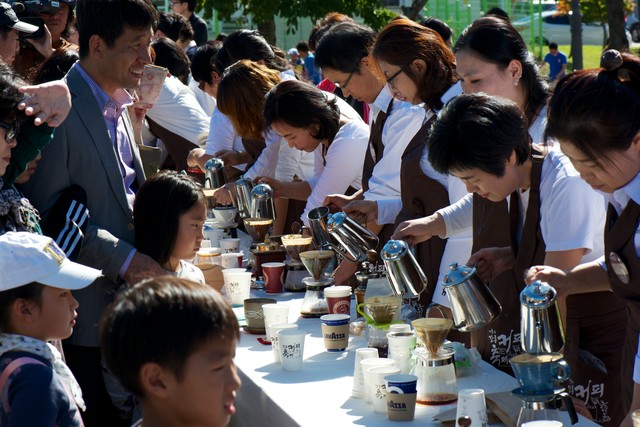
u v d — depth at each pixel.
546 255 2.49
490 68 2.94
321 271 3.35
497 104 2.38
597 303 2.61
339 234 3.16
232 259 4.02
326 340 2.85
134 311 1.56
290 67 5.58
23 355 2.14
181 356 1.54
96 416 2.97
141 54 3.04
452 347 2.56
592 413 2.65
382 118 3.72
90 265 2.97
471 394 2.08
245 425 2.70
